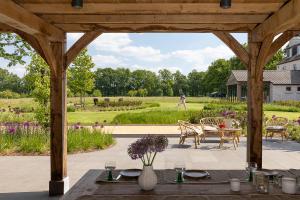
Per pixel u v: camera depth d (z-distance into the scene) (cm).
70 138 1016
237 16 491
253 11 434
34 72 1134
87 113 2400
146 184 305
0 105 2995
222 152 995
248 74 552
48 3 406
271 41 489
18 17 391
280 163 846
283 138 1301
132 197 286
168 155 944
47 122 1097
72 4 366
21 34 514
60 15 492
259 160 551
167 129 1517
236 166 802
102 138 1105
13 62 1351
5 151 958
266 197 284
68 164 820
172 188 313
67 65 552
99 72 8906
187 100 5212
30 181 658
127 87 9000
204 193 296
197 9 427
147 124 1709
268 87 3788
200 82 9144
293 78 3694
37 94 1105
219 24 541
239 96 3566
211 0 390
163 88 9106
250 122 552
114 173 378
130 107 2967
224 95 6762
